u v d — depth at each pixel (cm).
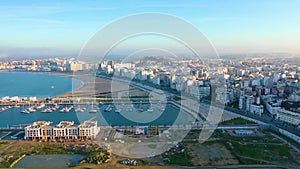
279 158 11356
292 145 12988
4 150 12681
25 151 12456
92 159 10925
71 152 12219
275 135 14550
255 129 15575
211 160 10994
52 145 13262
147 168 10081
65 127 14250
